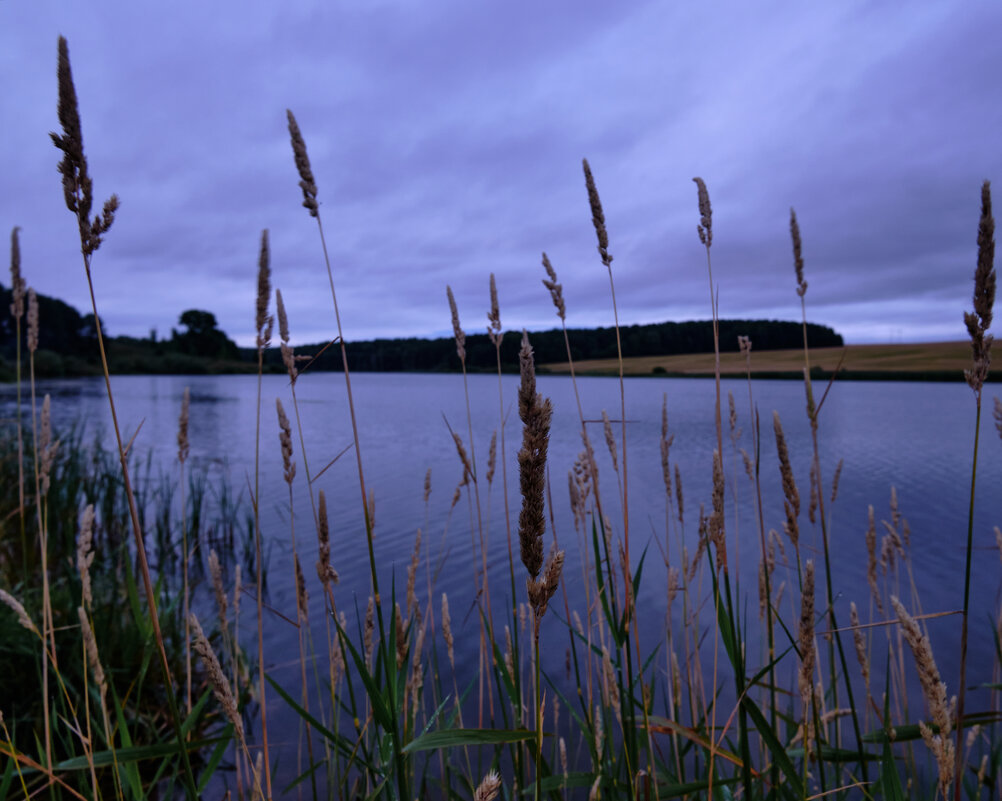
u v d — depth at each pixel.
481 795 1.14
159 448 18.12
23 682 4.02
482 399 44.22
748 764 1.76
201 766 3.90
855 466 14.33
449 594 6.84
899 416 26.62
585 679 4.38
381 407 36.75
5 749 1.82
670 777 2.34
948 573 7.30
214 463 15.84
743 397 39.16
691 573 2.89
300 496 12.26
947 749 1.35
